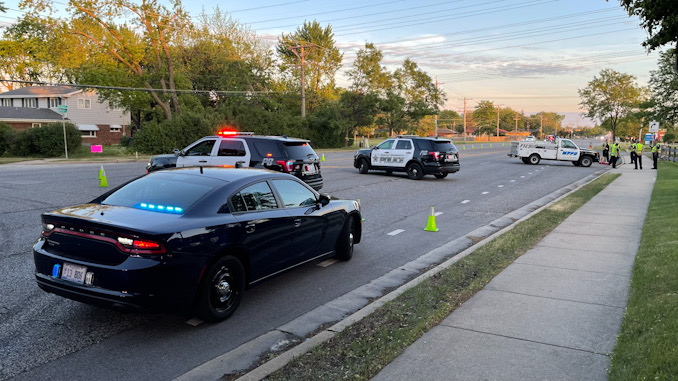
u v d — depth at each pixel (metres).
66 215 4.55
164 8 38.28
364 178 19.83
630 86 56.56
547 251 7.91
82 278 4.36
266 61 57.31
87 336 4.54
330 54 70.56
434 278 6.34
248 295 5.85
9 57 48.16
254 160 12.05
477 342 4.35
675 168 27.36
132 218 4.48
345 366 3.86
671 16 8.06
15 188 14.26
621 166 30.48
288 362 3.90
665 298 5.17
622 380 3.54
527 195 16.11
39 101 54.09
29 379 3.71
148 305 4.25
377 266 7.26
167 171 5.63
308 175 12.49
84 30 37.12
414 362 3.95
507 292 5.79
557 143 31.30
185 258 4.39
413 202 13.93
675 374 3.48
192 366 4.02
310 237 6.27
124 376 3.81
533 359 4.01
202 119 37.56
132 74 40.53
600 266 6.98
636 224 10.37
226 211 4.98
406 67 72.81
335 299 5.78
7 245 7.70
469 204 13.87
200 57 53.84
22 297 5.48
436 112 74.50
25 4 34.84
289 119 49.50
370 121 60.03
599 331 4.61
